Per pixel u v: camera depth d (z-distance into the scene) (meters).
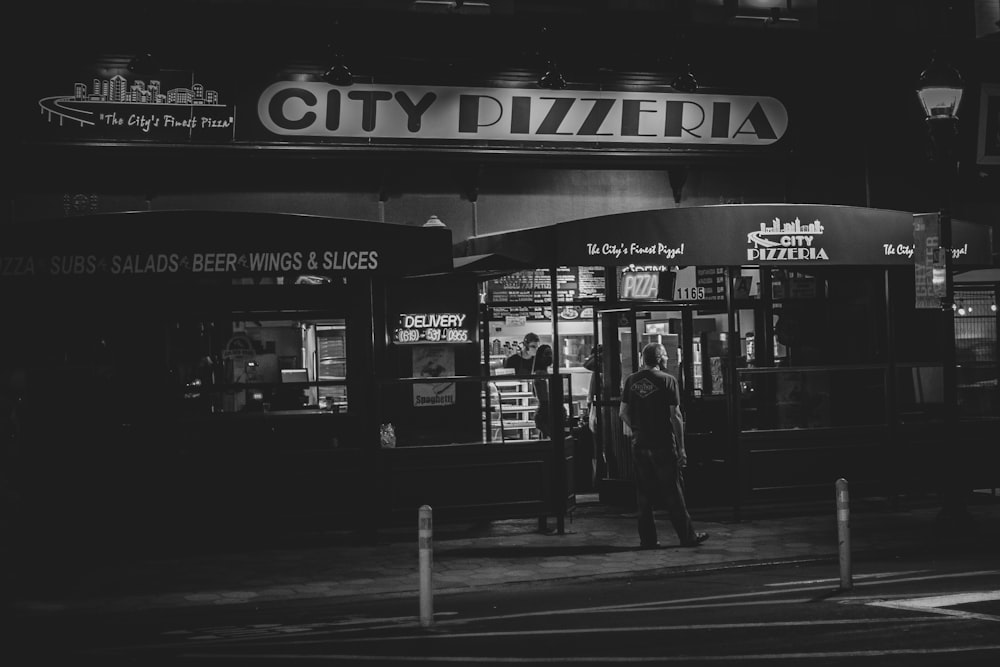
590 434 16.12
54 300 12.02
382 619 8.47
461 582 10.05
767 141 16.03
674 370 14.84
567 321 16.25
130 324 12.09
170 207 14.10
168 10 13.57
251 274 11.26
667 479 11.55
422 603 8.08
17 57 13.27
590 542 12.09
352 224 11.47
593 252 12.31
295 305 12.55
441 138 14.72
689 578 10.04
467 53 14.66
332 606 9.22
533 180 15.41
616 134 15.35
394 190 14.86
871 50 16.20
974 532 12.02
